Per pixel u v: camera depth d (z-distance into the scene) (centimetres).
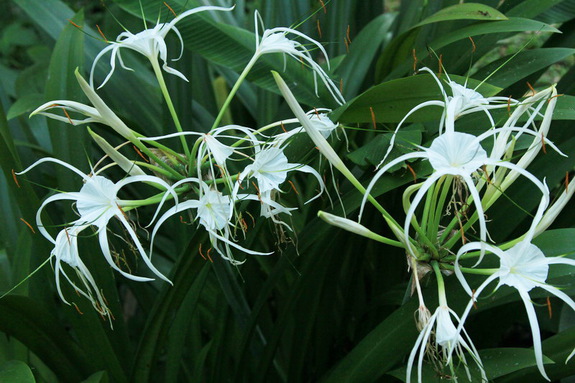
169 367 142
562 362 120
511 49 227
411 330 120
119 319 138
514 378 126
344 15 173
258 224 129
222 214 108
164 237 171
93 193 105
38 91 187
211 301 162
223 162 108
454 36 138
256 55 119
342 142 142
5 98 176
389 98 119
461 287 118
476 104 108
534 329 98
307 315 149
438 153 98
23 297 124
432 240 106
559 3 144
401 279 162
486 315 150
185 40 139
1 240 153
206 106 192
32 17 164
